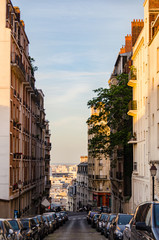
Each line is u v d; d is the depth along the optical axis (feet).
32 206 227.61
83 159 586.45
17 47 169.17
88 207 410.31
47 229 122.83
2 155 149.79
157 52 130.41
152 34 141.08
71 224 208.64
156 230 37.27
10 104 154.40
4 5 153.69
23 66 177.88
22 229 70.13
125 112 184.75
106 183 389.39
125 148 198.59
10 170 153.58
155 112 132.57
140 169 165.07
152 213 39.34
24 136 195.21
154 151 134.10
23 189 187.01
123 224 81.76
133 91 177.17
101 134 185.88
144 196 152.05
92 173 400.26
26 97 203.51
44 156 326.85
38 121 259.80
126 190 216.33
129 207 193.16
